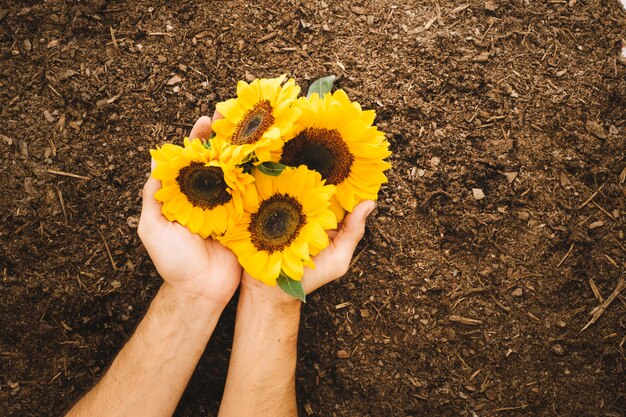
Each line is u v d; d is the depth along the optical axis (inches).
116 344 31.9
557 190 32.8
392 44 33.6
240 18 33.6
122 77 33.0
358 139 25.2
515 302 32.3
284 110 23.9
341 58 33.4
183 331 28.5
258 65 33.3
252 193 25.2
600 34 33.9
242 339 29.1
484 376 32.1
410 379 32.1
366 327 32.3
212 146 24.2
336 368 32.1
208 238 27.5
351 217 27.1
